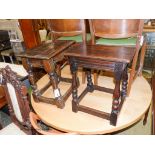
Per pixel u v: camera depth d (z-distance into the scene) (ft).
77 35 6.57
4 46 13.43
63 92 6.64
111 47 4.68
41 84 7.47
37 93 6.08
